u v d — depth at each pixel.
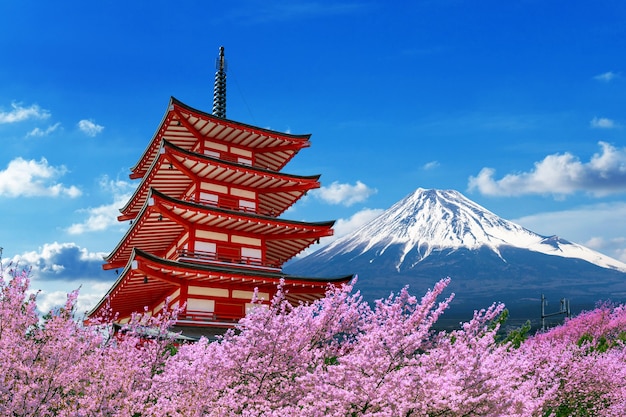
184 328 34.88
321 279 38.00
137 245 43.41
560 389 18.16
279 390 13.48
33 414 11.89
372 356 11.95
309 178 43.56
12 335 12.33
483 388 12.08
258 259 41.00
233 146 44.81
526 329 21.73
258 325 13.43
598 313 37.88
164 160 38.53
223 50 55.12
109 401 12.56
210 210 37.78
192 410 12.22
